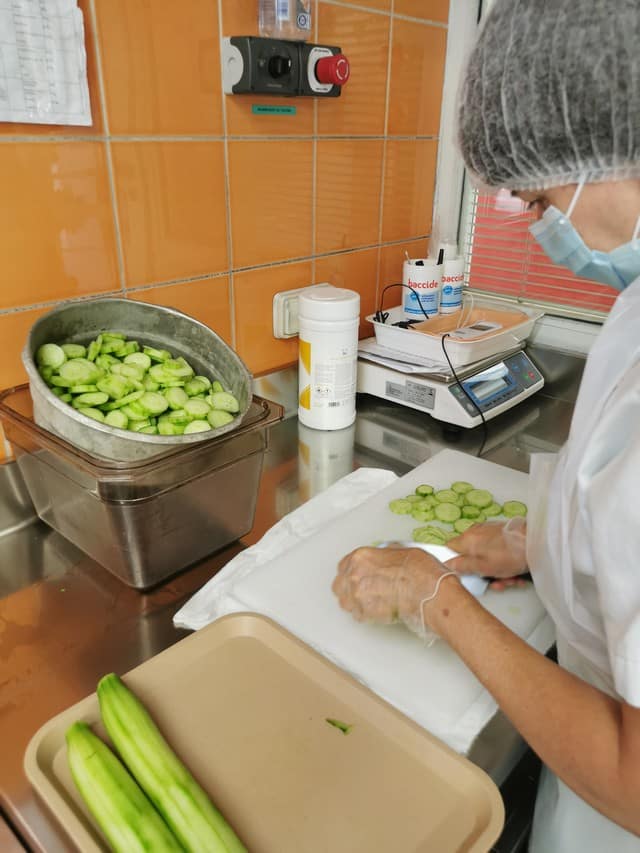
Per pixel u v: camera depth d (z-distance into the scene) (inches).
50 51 30.9
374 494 40.1
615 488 17.2
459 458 44.2
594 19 17.7
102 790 20.4
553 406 54.2
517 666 19.9
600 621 21.6
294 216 46.6
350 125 48.1
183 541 32.1
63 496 32.0
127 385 30.7
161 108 36.6
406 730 24.2
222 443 29.9
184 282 41.1
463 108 22.1
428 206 58.9
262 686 26.1
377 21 47.2
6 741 24.4
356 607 26.7
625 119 18.1
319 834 20.9
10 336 33.9
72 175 33.9
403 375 49.2
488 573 31.7
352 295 45.5
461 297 56.9
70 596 32.0
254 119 41.6
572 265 23.2
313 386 46.9
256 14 39.7
